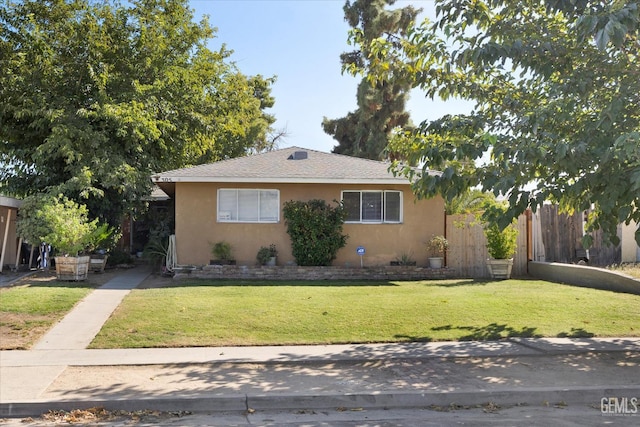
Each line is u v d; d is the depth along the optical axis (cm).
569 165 758
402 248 1841
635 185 655
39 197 1714
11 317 1078
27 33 2062
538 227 1897
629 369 818
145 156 2136
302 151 2048
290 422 627
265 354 892
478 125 884
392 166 1031
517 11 895
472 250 1856
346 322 1083
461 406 696
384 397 693
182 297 1288
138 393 691
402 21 3102
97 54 2125
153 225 2442
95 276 1734
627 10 646
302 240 1761
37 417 646
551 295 1353
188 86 2352
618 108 750
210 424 619
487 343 974
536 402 709
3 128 2048
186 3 2459
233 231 1805
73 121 1942
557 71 861
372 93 3181
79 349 909
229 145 3166
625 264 1786
